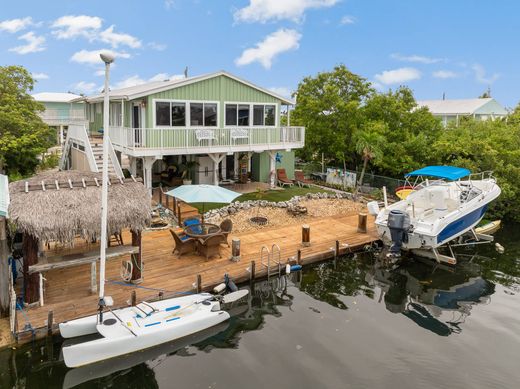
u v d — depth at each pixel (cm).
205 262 1290
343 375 832
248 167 2406
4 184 1112
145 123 1931
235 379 812
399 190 2152
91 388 783
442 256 1497
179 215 1605
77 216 962
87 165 1991
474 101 4841
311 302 1159
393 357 902
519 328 1052
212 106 2083
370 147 2266
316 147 2798
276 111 2328
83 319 912
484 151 2133
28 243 944
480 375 848
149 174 1897
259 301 1157
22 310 959
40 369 829
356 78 2748
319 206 1998
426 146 2455
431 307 1164
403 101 2650
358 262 1461
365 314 1103
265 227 1667
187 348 921
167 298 1064
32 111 2439
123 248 1098
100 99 2123
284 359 881
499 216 2141
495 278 1395
